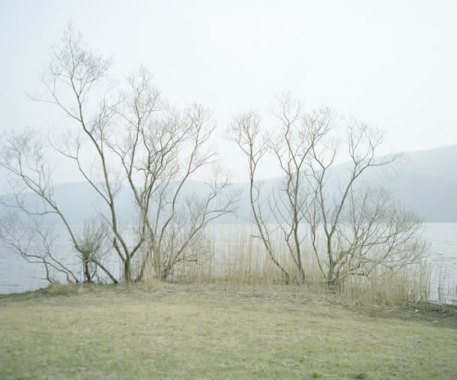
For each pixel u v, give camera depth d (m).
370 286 18.73
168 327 10.72
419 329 12.30
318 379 7.03
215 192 23.66
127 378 6.80
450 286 22.19
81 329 10.23
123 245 21.39
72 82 20.45
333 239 22.77
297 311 14.99
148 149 21.80
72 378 6.70
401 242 20.41
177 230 23.23
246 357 8.19
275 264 22.97
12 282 26.16
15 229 20.55
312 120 22.75
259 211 22.86
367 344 9.75
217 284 21.50
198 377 6.92
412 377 7.33
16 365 7.22
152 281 20.05
